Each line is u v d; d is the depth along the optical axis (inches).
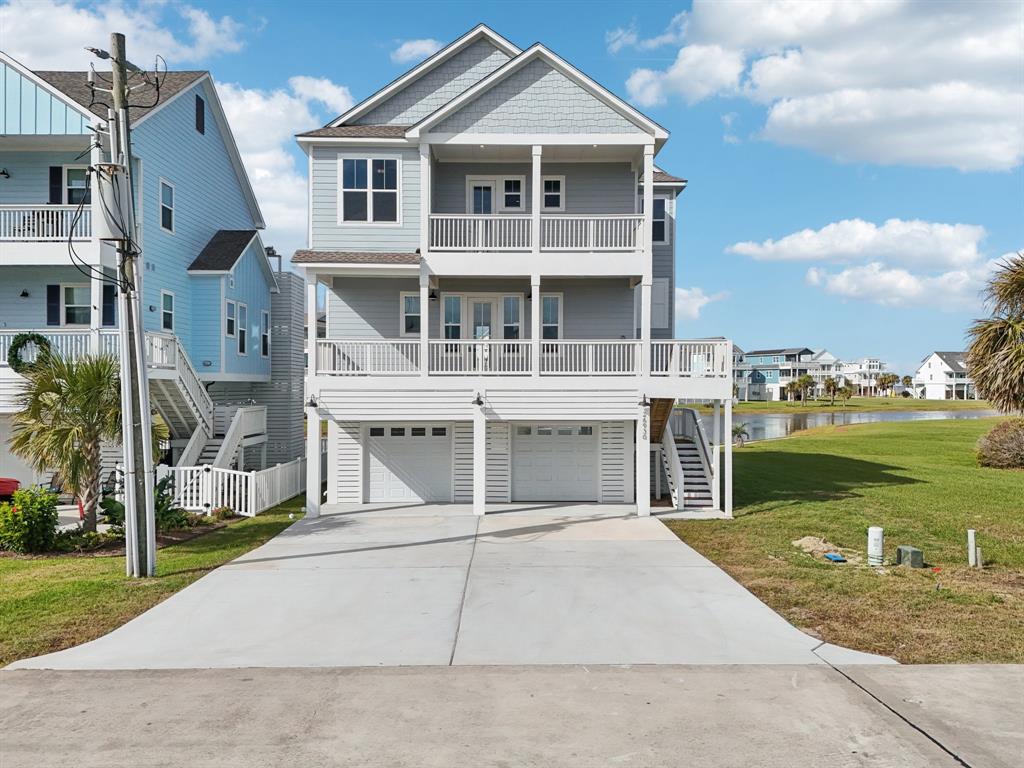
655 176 831.7
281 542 528.7
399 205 706.2
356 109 745.6
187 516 582.9
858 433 1616.6
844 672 274.4
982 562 455.2
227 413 847.7
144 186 759.7
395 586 405.4
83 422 500.1
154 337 697.0
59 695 253.0
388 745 216.1
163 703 245.9
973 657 292.8
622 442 725.9
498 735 222.4
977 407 3614.7
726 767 203.8
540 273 660.1
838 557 463.5
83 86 767.7
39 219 701.3
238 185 1046.4
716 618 345.1
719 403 671.1
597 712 238.7
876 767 204.1
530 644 309.0
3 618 343.6
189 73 900.6
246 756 209.5
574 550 501.7
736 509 674.2
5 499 647.8
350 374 649.0
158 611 355.9
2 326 767.1
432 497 730.8
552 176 745.6
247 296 964.6
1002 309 575.2
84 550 494.3
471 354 722.8
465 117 661.9
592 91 657.0
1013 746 215.8
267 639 316.2
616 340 657.6
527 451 734.5
